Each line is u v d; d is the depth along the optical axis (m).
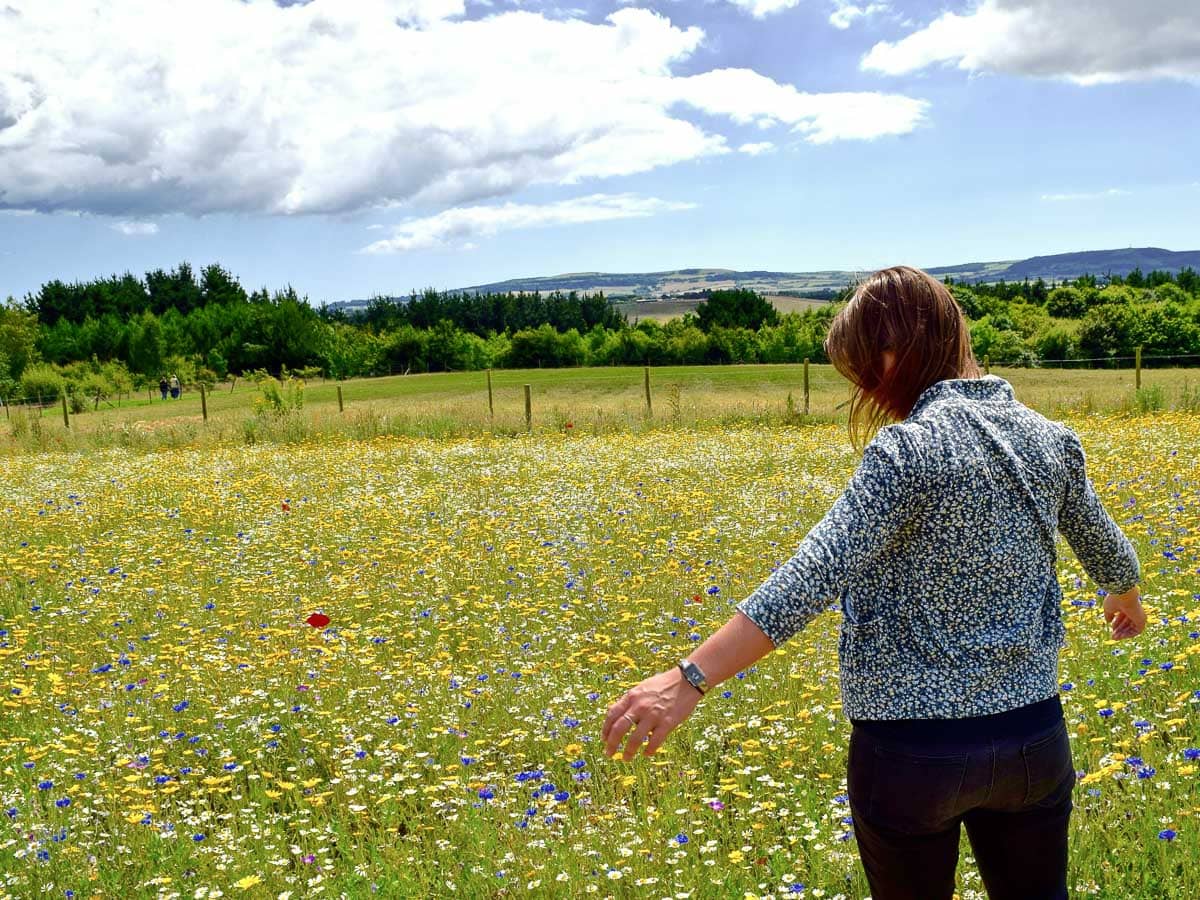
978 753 1.83
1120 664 4.82
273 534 10.25
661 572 7.74
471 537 9.66
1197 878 2.97
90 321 104.44
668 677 1.78
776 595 1.75
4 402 65.81
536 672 5.59
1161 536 7.45
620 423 22.16
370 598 7.61
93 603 7.55
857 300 2.08
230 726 5.00
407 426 22.89
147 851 3.65
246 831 3.82
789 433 19.31
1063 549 7.16
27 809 3.97
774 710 4.72
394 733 4.78
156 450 21.38
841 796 3.63
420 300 134.50
